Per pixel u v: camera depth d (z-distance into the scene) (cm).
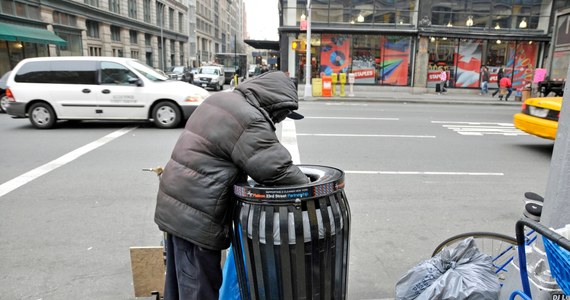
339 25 2269
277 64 3306
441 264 246
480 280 226
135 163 696
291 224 190
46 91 1028
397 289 256
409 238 412
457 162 725
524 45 2305
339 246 205
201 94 1076
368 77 2331
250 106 201
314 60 2306
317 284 200
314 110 1470
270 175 194
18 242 396
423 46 2253
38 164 688
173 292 229
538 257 229
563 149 218
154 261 286
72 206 493
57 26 3109
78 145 841
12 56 2552
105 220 451
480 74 2311
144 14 5184
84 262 359
